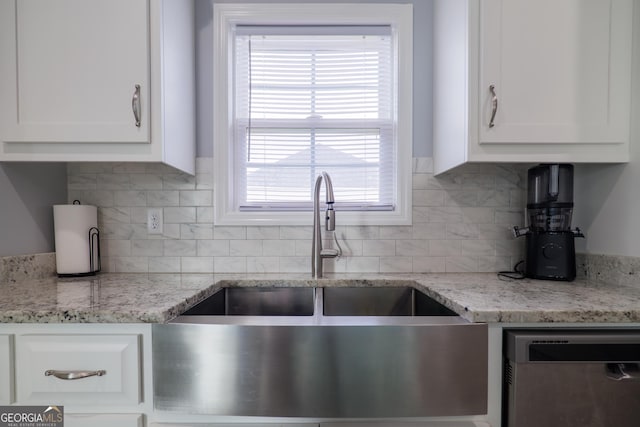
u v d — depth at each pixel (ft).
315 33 4.85
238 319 2.67
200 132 4.74
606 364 2.47
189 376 2.53
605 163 3.81
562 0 3.50
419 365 2.51
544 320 2.54
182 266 4.71
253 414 2.51
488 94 3.51
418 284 3.92
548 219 4.02
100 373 2.51
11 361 2.51
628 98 3.53
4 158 3.59
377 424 2.55
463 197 4.73
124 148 3.63
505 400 2.55
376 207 4.96
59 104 3.54
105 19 3.53
